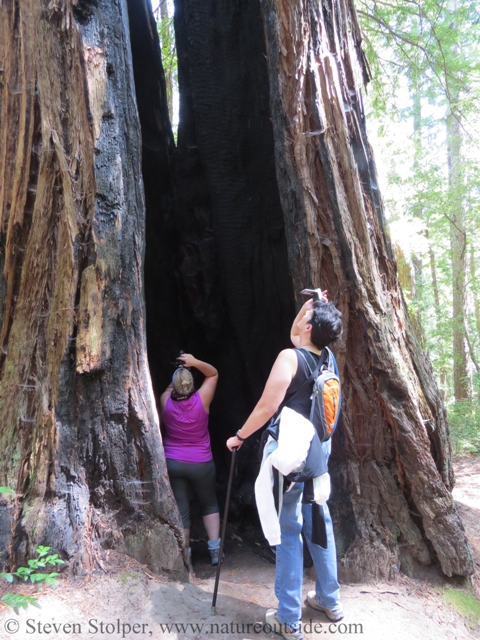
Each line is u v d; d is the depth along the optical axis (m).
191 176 4.23
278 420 2.27
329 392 2.26
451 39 6.18
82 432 2.70
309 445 2.18
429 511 2.95
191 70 4.11
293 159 3.04
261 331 4.15
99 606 2.38
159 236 4.32
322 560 2.45
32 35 2.79
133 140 2.93
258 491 2.23
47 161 2.75
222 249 4.11
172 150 4.61
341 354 3.04
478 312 14.38
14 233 2.84
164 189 4.41
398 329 3.22
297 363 2.29
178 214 4.24
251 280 4.13
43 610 2.27
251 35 4.02
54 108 2.76
